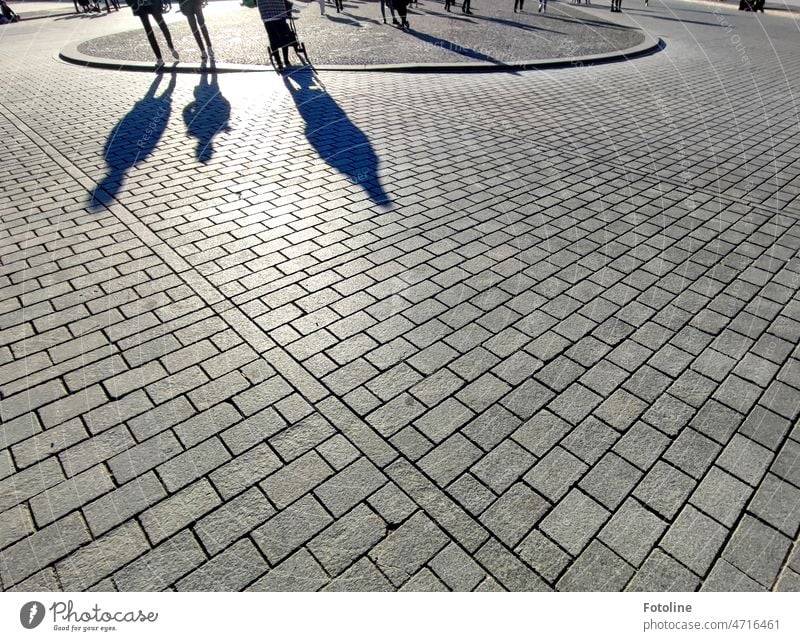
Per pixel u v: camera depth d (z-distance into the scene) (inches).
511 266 169.8
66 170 247.1
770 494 101.0
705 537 94.3
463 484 103.3
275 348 136.6
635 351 135.0
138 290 159.9
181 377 128.3
